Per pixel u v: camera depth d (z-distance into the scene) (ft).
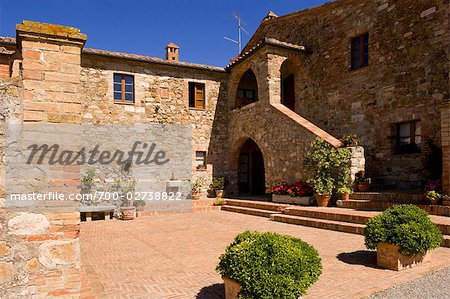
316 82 43.78
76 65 12.39
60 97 12.09
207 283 15.29
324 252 19.66
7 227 11.21
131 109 43.47
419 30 32.55
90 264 18.83
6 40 35.37
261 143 42.70
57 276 11.60
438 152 30.35
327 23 42.60
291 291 10.28
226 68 49.57
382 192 30.73
